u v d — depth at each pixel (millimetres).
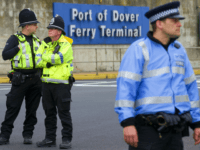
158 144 7129
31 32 14719
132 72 7172
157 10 7312
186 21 68500
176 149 7316
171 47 7535
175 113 7285
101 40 60656
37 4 55719
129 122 6969
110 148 14102
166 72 7320
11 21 53938
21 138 15734
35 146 14336
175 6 7305
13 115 14641
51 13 56844
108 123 18875
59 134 16547
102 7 60688
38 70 14758
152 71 7301
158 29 7473
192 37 69125
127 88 7137
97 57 60281
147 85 7270
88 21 59500
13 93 14508
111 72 57875
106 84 40688
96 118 20188
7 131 14664
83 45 59188
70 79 13734
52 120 14156
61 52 13289
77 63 57969
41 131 17156
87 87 37156
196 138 7719
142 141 7172
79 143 14859
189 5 68625
